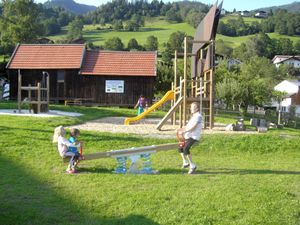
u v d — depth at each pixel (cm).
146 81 3812
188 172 1093
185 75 1936
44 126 1683
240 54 13325
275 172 1148
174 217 745
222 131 1836
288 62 13275
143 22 17325
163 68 5156
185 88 1930
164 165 1189
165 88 5128
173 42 12444
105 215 757
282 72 11606
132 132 1678
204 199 845
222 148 1502
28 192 880
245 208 802
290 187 973
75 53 3912
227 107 5284
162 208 790
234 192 898
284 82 8788
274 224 738
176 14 18250
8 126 1609
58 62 3841
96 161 1195
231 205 813
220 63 6944
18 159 1186
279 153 1504
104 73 3788
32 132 1505
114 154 1079
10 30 7556
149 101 3803
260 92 5153
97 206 799
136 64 3884
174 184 959
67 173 1048
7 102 3369
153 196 858
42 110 2416
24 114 2186
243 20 18388
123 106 3812
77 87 3831
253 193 895
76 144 1074
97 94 3825
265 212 783
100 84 3825
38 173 1043
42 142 1369
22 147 1295
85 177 1009
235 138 1588
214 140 1555
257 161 1347
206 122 2033
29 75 3850
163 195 864
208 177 1048
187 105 2031
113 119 2483
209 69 1942
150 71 3812
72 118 2073
